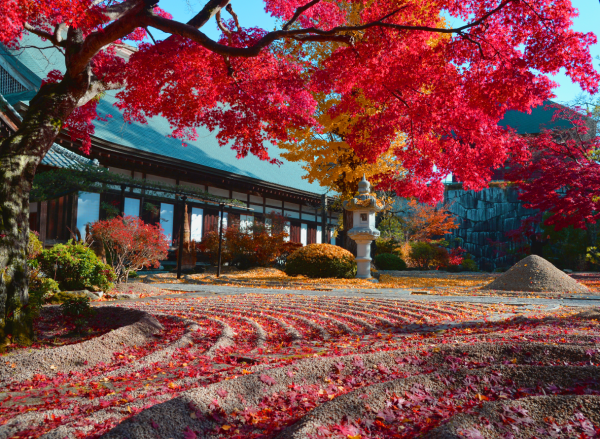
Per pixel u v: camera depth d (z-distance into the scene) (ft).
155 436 7.03
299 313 23.72
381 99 24.27
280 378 10.00
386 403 8.40
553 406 7.28
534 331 16.03
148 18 17.26
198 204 65.16
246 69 21.93
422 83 22.61
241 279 50.67
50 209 46.96
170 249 61.11
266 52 21.99
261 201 76.64
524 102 20.03
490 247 104.47
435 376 9.75
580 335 13.75
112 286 31.71
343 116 53.47
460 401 8.73
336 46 52.65
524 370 9.59
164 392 9.87
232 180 66.90
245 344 16.16
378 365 11.16
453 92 21.75
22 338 15.69
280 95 22.07
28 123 17.26
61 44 19.57
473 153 24.34
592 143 52.29
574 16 18.72
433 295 36.01
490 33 20.30
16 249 15.98
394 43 20.54
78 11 14.52
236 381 9.45
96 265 30.60
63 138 45.19
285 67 22.41
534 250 103.65
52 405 9.61
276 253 66.08
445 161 25.11
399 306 27.27
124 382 11.40
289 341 16.79
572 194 45.01
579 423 6.78
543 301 31.01
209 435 7.57
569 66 18.63
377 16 21.57
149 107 24.30
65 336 17.63
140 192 56.75
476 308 26.48
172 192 48.67
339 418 7.67
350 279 52.24
